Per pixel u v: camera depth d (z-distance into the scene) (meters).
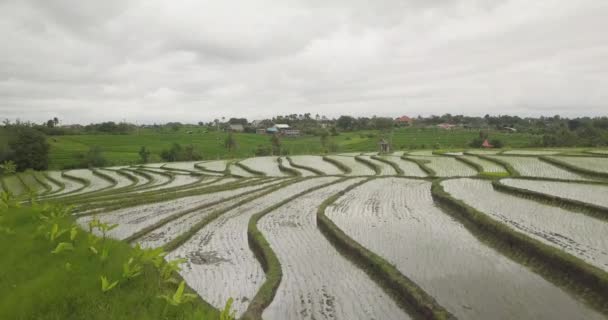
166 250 15.51
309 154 85.69
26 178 67.75
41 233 10.02
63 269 7.80
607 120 118.50
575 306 9.58
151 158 96.25
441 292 10.55
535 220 16.72
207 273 13.21
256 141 137.50
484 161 45.66
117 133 165.88
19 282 7.41
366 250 13.77
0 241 9.64
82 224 20.41
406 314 9.84
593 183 25.48
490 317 9.13
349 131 166.75
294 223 19.73
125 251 9.16
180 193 30.50
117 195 32.34
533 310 9.42
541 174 32.56
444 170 40.69
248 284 12.20
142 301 6.87
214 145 122.75
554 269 11.55
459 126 166.88
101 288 7.09
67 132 158.62
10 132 110.62
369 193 27.86
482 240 15.52
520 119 178.62
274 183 36.47
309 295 11.07
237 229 19.16
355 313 9.95
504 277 11.52
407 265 12.69
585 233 14.60
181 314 6.70
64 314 6.32
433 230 17.12
